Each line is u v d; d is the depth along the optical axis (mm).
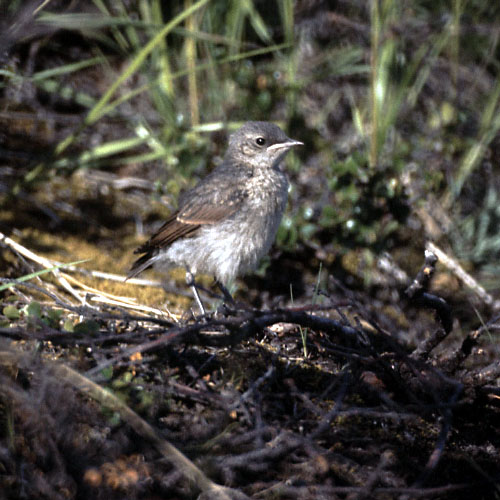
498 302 11680
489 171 13922
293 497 6289
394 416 6734
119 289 10859
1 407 6473
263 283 11867
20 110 13562
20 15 8750
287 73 14109
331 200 12898
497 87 13883
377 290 11961
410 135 14203
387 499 6328
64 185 12930
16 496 5957
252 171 9812
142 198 13039
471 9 15336
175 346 7301
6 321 7305
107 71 14406
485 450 7305
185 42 14094
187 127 13312
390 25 13391
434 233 12906
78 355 6980
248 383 7332
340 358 8008
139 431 6262
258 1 15086
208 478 6277
